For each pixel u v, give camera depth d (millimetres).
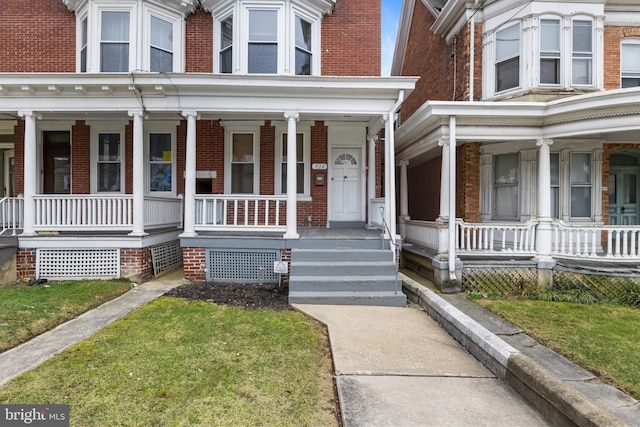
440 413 2898
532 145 8406
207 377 3445
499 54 8867
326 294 6105
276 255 7426
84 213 7680
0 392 3129
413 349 4211
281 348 4168
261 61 8930
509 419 2842
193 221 7547
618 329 5035
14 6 9266
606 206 8445
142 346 4145
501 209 9047
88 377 3408
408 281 7016
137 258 7605
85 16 8914
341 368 3666
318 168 9734
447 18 10000
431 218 11500
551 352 4289
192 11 9430
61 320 5086
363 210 9906
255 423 2750
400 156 10844
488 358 3773
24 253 7477
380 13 9797
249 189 9797
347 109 7598
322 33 9648
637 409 3066
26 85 7141
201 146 9602
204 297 6324
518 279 7496
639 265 7164
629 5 8484
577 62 8359
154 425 2707
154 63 9047
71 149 9516
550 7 8242
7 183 10273
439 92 10992
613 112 6645
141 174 7625
